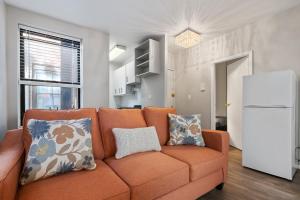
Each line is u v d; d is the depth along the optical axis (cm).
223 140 177
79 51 300
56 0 222
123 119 175
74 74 294
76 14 258
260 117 223
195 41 311
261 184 190
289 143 199
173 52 453
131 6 237
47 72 268
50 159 106
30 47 254
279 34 255
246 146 237
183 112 434
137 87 457
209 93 367
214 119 360
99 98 316
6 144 124
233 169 233
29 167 100
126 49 423
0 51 204
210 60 363
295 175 213
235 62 333
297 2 229
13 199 85
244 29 298
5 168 85
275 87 211
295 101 221
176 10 247
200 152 166
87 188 96
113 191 97
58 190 92
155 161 139
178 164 137
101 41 319
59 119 139
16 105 237
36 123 117
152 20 278
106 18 271
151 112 203
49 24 264
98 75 315
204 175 151
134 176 115
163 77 342
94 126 155
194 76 404
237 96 331
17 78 238
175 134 194
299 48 236
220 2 228
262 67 275
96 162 138
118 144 151
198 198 162
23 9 242
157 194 116
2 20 212
